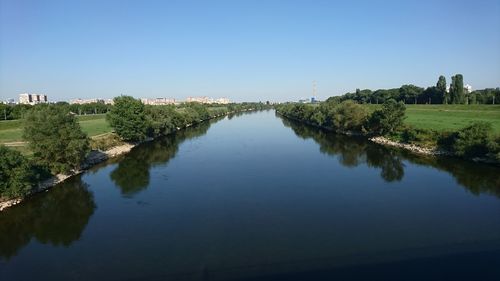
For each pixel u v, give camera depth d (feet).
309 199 110.73
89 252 78.38
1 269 72.38
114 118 226.99
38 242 84.99
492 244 77.46
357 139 257.75
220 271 68.33
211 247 78.64
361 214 96.99
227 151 207.82
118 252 77.71
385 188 122.11
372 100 584.81
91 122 347.77
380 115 249.75
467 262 69.67
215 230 87.92
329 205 104.73
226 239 82.53
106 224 93.81
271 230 87.10
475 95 426.10
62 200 115.03
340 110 307.17
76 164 151.23
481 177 134.21
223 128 371.76
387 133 246.47
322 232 85.30
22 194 115.44
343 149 211.20
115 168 162.71
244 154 196.24
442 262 69.87
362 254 73.77
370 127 264.72
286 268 68.69
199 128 373.20
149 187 128.36
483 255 72.43
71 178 143.95
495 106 348.38
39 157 139.95
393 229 86.53
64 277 68.49
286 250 76.28
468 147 163.84
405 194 114.73
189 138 278.26
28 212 105.19
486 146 157.48
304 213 98.43
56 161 142.10
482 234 82.79
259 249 77.05
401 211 98.89
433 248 76.02
